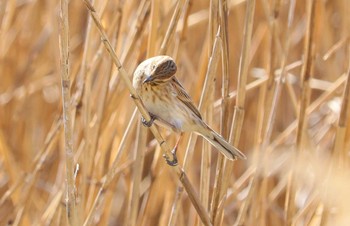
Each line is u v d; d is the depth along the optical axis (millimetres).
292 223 10508
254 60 15055
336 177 7434
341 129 9727
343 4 13258
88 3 7203
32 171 11656
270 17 10500
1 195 14281
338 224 7027
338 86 11875
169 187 12016
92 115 11602
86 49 10156
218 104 12336
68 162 8180
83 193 9977
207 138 8898
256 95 14789
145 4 10336
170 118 9000
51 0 13953
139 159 9555
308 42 10188
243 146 14828
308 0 10242
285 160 12789
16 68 15578
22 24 15156
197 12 15047
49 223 10961
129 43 10609
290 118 14758
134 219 9688
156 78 8625
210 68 8789
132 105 10922
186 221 14219
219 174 8969
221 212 9047
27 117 15336
